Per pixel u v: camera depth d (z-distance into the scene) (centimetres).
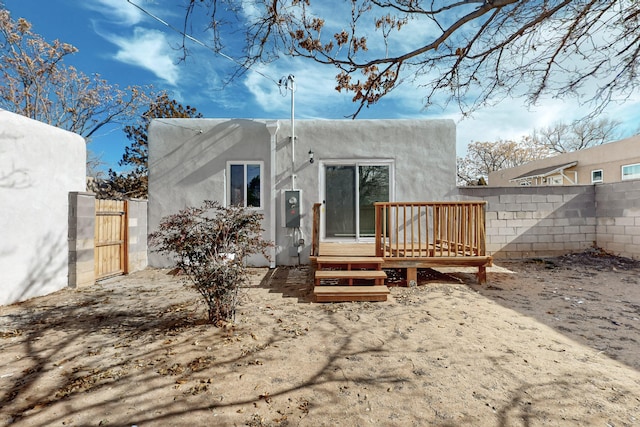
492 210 780
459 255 563
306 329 366
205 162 777
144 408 221
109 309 446
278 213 765
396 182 761
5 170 464
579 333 349
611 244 751
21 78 1220
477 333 351
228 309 387
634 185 704
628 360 286
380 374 265
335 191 771
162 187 778
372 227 766
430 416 212
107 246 655
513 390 240
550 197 786
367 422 206
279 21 432
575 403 222
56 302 481
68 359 294
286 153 770
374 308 442
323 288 487
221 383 253
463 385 247
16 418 211
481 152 2817
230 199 778
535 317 401
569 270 666
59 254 552
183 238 361
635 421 203
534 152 2591
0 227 458
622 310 425
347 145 765
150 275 691
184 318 406
